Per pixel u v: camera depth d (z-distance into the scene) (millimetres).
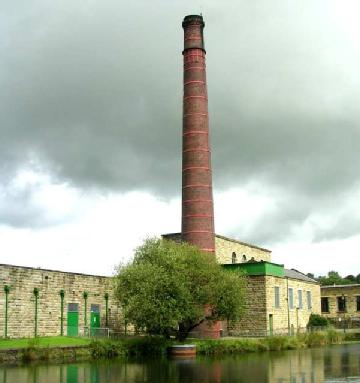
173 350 34938
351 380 22844
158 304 35156
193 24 49406
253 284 49938
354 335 55469
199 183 46719
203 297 37781
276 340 42344
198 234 45875
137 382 22047
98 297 45469
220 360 32094
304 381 22578
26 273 38969
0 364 28578
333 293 72875
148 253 39156
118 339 36594
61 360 31016
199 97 48094
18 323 37875
